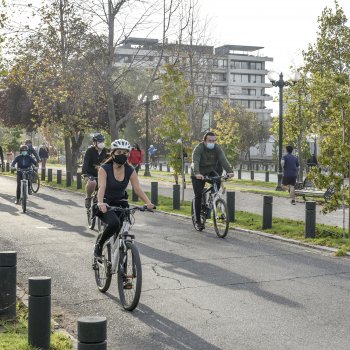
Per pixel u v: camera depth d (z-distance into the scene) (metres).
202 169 16.09
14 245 13.96
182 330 7.71
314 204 15.09
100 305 8.91
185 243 14.48
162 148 90.38
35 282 6.75
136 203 23.73
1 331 7.32
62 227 17.06
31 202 24.39
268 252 13.34
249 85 180.00
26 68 34.97
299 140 41.81
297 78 32.97
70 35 32.09
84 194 28.56
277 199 27.55
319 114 39.28
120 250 8.75
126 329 7.76
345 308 8.73
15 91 43.06
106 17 29.66
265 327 7.82
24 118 43.69
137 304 8.56
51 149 89.19
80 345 5.30
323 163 15.48
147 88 30.80
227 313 8.47
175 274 10.95
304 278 10.71
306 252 13.41
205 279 10.55
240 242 14.73
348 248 13.42
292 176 25.22
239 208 23.28
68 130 39.50
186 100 25.83
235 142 51.56
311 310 8.62
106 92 30.72
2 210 21.33
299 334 7.54
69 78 33.84
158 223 18.28
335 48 40.94
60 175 34.53
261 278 10.67
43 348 6.72
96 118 40.34
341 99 15.35
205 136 15.94
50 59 34.09
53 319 8.09
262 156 92.00
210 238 15.34
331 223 19.02
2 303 7.76
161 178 43.34
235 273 11.08
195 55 41.97
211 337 7.43
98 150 16.31
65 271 11.20
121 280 8.83
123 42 30.17
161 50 30.69
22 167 23.17
